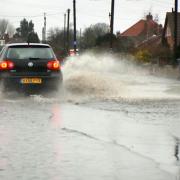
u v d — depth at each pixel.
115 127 14.66
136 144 12.37
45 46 22.83
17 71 22.02
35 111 17.80
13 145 12.16
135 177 9.46
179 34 90.69
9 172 9.80
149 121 15.77
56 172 9.82
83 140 12.80
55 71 22.33
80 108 18.75
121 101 21.06
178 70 50.59
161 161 10.71
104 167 10.21
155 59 67.94
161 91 26.48
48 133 13.67
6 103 20.02
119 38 95.56
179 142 12.62
